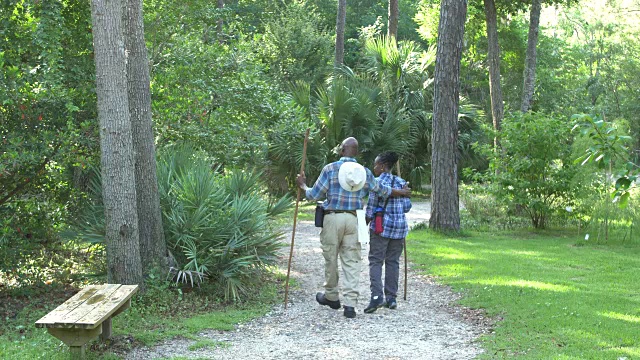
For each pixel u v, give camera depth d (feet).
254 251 27.37
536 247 37.86
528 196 44.98
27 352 18.60
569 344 18.61
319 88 70.23
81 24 32.30
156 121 35.68
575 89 128.26
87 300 18.33
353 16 142.72
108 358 18.03
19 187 27.45
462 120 77.92
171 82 38.88
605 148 17.12
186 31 44.75
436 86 44.09
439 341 19.79
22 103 25.95
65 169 28.86
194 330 21.33
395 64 76.79
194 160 32.35
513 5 68.54
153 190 26.30
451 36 43.55
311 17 113.60
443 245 38.88
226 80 41.63
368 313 23.63
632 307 22.84
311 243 41.14
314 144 66.54
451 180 43.96
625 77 131.85
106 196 24.52
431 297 25.96
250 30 110.93
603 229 40.22
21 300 26.58
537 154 44.24
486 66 114.01
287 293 25.44
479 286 26.96
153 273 25.41
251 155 42.42
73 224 28.94
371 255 24.06
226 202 29.94
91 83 31.01
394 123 69.46
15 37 27.78
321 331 21.36
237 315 23.49
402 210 24.00
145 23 41.39
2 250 26.50
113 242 24.53
